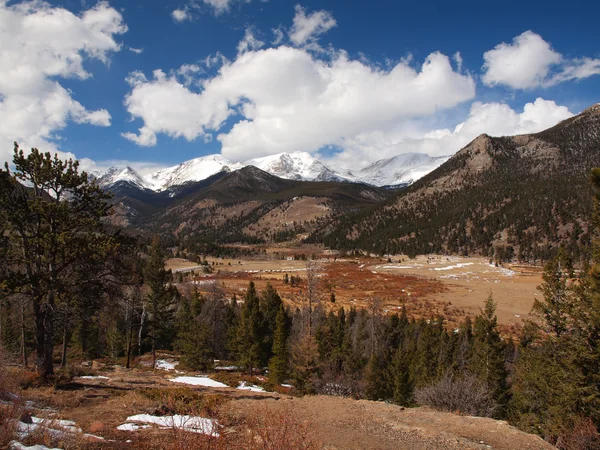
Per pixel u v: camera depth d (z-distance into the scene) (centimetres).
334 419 1283
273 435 676
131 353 4366
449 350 3681
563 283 2155
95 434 877
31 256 1642
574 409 1788
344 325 5019
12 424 732
